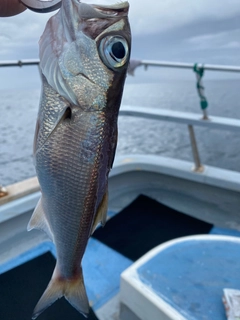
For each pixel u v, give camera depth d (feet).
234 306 1.19
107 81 0.80
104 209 0.90
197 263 1.50
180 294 1.30
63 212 0.84
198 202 2.63
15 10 0.91
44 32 0.81
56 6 0.80
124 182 2.77
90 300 1.77
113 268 2.02
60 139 0.80
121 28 0.79
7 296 1.74
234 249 1.61
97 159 0.82
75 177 0.82
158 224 2.49
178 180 2.68
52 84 0.80
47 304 0.90
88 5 0.79
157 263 1.49
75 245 0.87
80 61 0.79
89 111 0.80
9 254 2.06
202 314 1.20
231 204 2.47
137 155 2.89
